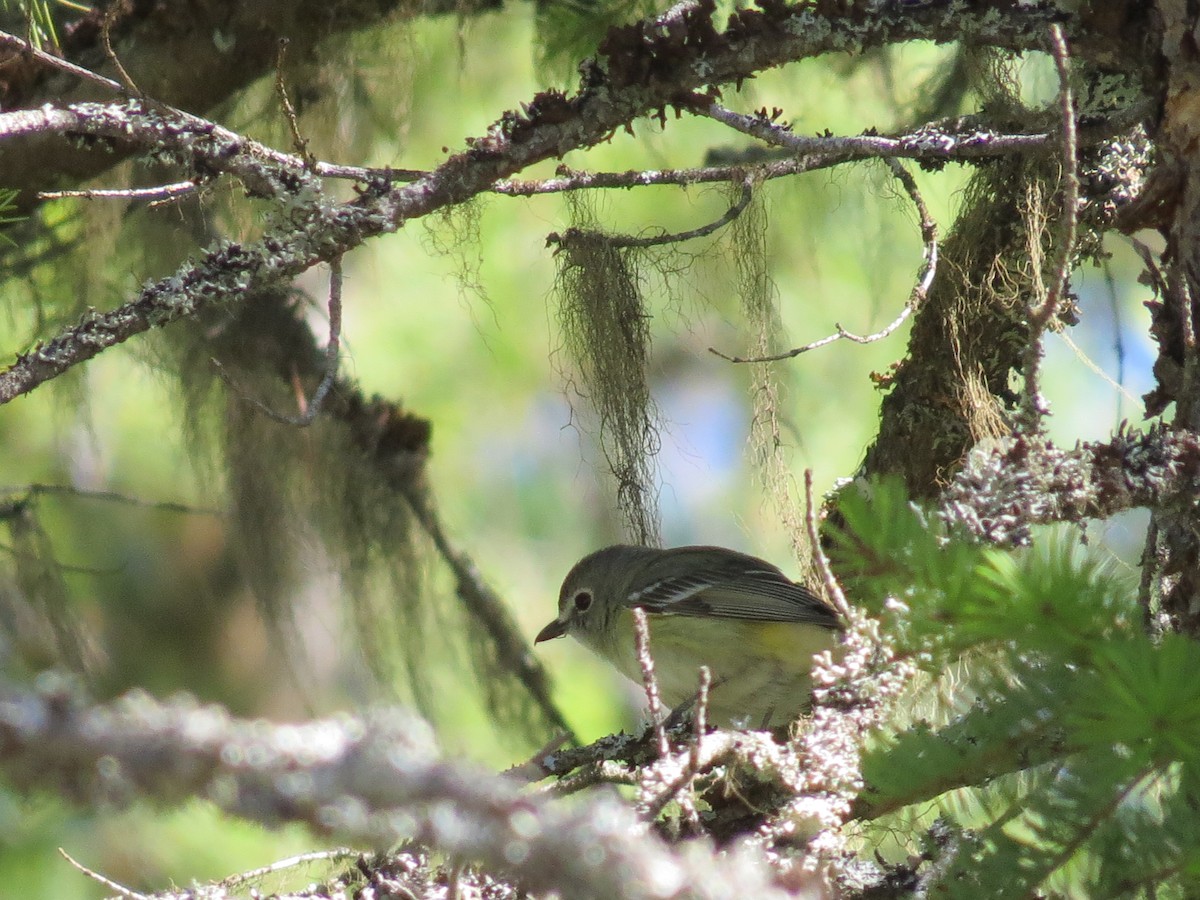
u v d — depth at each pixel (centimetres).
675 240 845
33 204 955
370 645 1143
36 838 1181
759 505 1102
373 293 1465
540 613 1534
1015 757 441
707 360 1534
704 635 934
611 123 715
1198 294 585
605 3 961
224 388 1097
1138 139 824
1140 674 372
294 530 1125
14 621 1138
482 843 298
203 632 1452
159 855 1198
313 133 980
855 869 658
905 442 875
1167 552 584
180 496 1435
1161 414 609
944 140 723
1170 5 591
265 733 293
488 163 709
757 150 1086
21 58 843
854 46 691
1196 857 383
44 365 642
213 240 1001
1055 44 464
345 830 291
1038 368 488
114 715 282
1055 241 840
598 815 308
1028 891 403
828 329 1387
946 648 437
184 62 920
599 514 1551
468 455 1516
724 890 307
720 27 980
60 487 1120
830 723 532
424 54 1130
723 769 717
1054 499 509
